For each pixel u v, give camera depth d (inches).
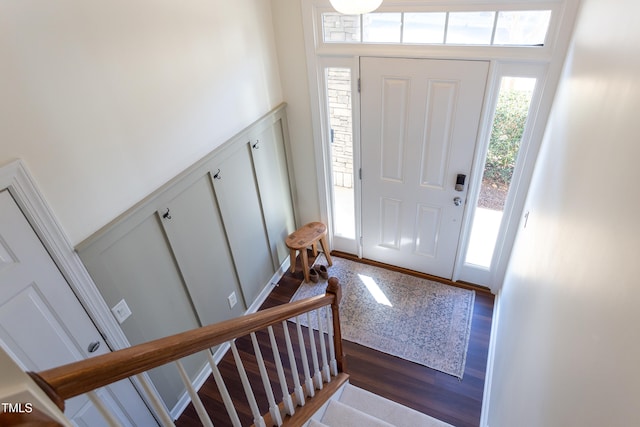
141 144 79.4
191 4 84.8
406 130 114.7
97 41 67.1
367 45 106.7
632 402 23.0
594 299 33.7
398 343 118.0
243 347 118.9
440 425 91.1
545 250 60.7
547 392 43.8
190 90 89.4
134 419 88.3
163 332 94.1
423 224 130.5
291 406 70.6
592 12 63.1
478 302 129.0
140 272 84.5
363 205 137.4
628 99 34.3
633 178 29.2
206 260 104.9
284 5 109.1
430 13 96.1
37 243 63.5
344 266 148.7
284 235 145.6
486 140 106.6
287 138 132.3
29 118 59.2
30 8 56.7
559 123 74.4
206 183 99.5
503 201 115.4
